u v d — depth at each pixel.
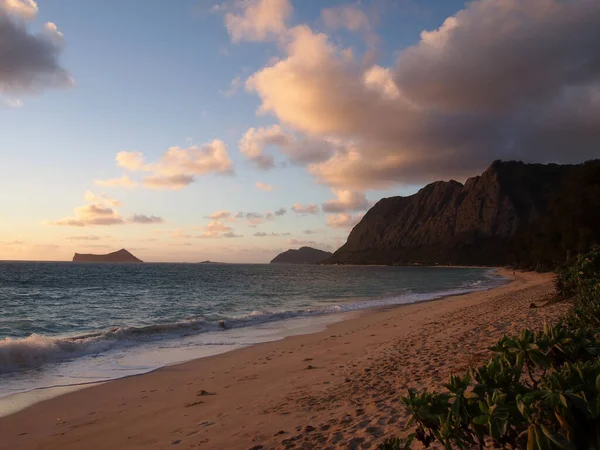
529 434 1.86
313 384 7.20
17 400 6.89
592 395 1.92
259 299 29.72
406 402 2.42
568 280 13.81
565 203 57.38
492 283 49.38
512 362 2.61
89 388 7.59
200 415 5.90
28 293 34.12
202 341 12.47
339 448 4.21
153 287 42.75
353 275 91.69
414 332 12.44
